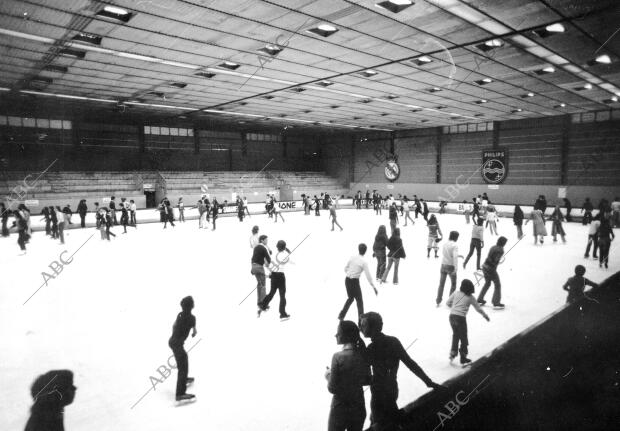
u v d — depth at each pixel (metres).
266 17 9.12
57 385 2.84
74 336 6.45
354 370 3.31
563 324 5.37
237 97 19.64
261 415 4.27
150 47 11.39
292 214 28.95
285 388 4.83
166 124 31.48
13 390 4.75
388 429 3.22
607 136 23.70
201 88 17.39
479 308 5.26
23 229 14.01
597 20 9.31
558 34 10.29
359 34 10.30
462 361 5.27
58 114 25.77
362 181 39.12
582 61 12.87
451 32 10.18
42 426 2.74
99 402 4.52
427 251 12.99
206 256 13.24
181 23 9.48
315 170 43.03
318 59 12.73
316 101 20.72
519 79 15.48
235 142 37.38
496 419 3.90
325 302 8.23
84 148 28.78
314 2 8.28
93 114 25.92
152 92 18.34
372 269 11.17
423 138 33.88
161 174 30.92
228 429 4.02
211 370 5.29
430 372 5.15
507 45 11.23
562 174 25.75
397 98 19.73
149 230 20.17
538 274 10.38
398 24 9.59
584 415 4.07
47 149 27.23
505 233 17.92
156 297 8.60
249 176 36.81
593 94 18.47
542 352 4.80
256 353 5.80
